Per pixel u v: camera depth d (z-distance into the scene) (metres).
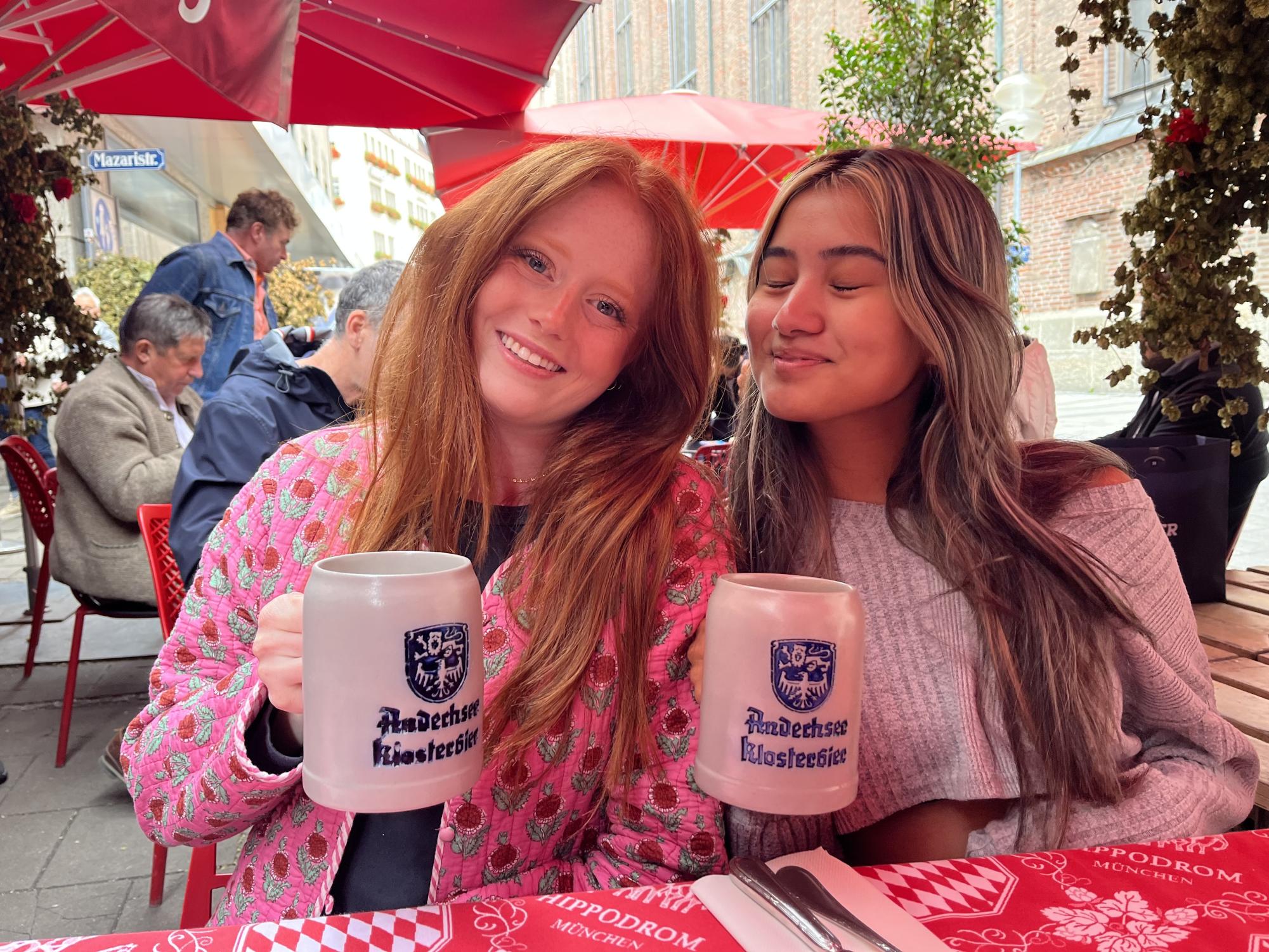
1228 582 2.34
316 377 2.22
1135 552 1.09
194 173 8.27
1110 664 1.03
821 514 1.12
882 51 3.76
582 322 0.94
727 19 15.78
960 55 3.66
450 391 0.97
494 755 0.89
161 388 3.10
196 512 2.02
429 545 0.98
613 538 0.94
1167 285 1.80
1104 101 7.06
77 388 2.91
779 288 1.08
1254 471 2.59
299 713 0.75
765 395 1.08
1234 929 0.64
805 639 0.62
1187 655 1.09
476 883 0.90
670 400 1.06
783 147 4.36
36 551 4.19
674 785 0.94
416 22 3.03
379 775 0.56
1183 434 2.52
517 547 0.98
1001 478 1.06
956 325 1.01
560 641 0.92
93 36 2.89
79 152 3.54
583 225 0.93
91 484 2.77
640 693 0.95
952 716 1.04
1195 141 1.71
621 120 4.27
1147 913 0.67
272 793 0.82
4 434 3.69
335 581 0.56
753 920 0.64
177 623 1.00
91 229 7.14
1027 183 7.92
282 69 2.03
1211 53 1.61
